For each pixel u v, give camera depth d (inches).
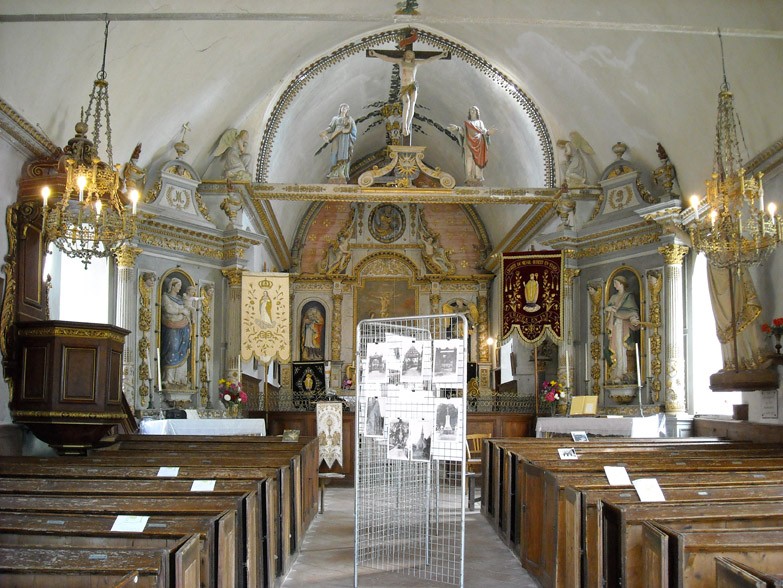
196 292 660.7
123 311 582.9
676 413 596.1
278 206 855.1
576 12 552.1
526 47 660.7
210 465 337.4
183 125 626.2
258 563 274.7
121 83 506.9
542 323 690.2
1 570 158.6
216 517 212.2
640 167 663.8
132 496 246.1
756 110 477.7
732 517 224.8
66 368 399.9
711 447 426.0
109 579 157.6
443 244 1015.0
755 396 504.1
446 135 928.9
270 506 289.4
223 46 576.7
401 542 405.1
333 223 1021.8
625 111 629.0
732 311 475.5
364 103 872.3
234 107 666.8
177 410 586.6
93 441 409.7
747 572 153.6
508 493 392.8
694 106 546.3
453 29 700.0
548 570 291.0
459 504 545.6
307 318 995.3
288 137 774.5
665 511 225.6
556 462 345.1
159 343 629.3
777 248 467.8
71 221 385.4
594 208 690.2
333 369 984.9
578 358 687.7
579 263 695.7
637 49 558.9
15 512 222.2
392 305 1005.2
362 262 1010.1
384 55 655.1
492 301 1002.1
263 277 673.6
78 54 440.8
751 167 493.0
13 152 411.8
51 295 496.1
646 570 205.0
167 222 627.2
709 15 462.3
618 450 403.9
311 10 591.8
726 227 392.8
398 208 1021.2
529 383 805.2
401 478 412.2
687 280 621.6
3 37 370.9
